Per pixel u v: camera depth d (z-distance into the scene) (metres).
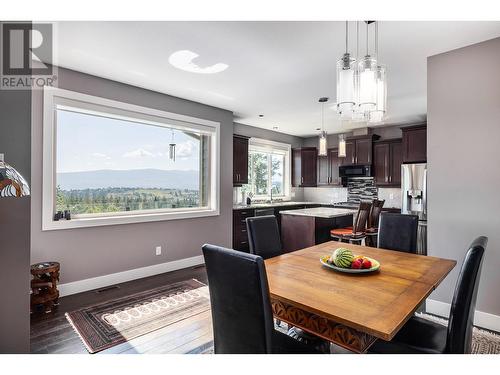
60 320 2.54
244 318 1.22
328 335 1.32
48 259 2.99
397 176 5.82
